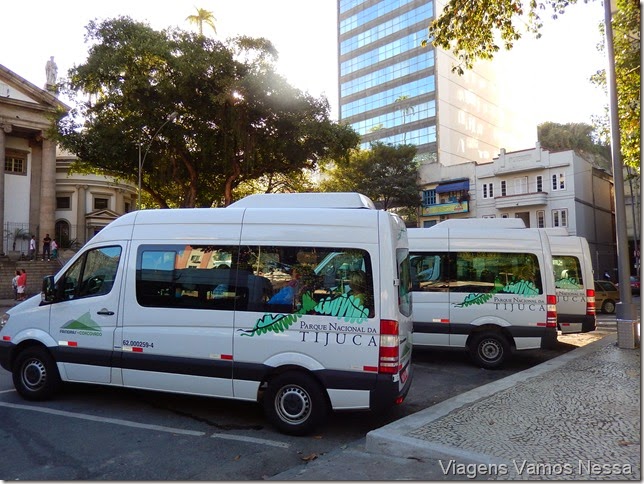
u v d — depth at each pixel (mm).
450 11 11125
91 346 5930
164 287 5734
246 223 5613
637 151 15391
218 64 20266
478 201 41000
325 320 5129
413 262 9242
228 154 22469
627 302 9445
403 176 40625
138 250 5934
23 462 4320
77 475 4062
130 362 5719
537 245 8703
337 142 22500
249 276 5461
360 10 67375
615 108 10195
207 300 5539
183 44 20250
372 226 5234
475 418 5086
